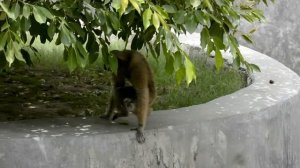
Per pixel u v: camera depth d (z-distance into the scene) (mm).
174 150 3889
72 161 3629
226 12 3566
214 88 5074
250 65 3914
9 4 3217
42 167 3594
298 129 4738
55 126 3814
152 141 3809
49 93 4977
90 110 4594
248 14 3754
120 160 3725
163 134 3844
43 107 4648
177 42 3328
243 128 4152
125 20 3627
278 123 4402
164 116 4047
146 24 3123
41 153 3586
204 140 4000
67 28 3359
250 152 4191
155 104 4715
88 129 3777
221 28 3627
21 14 3227
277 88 4773
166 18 3289
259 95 4562
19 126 3799
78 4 3492
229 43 3572
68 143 3615
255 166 4230
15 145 3561
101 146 3672
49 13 3234
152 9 3207
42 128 3771
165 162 3863
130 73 3891
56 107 4656
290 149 4598
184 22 3412
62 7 3453
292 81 4969
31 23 3551
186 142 3932
